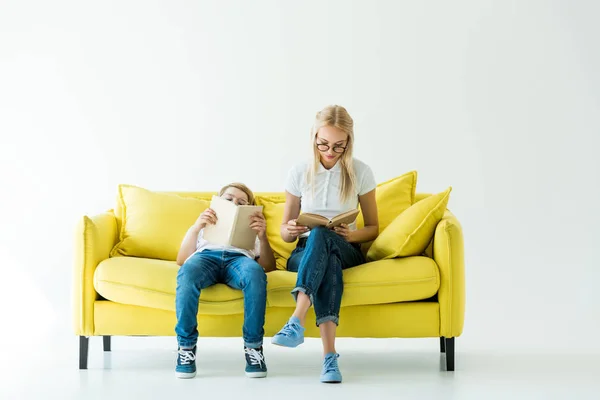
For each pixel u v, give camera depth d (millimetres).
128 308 2979
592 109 4473
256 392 2695
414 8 4527
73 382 2875
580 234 4496
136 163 4621
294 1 4570
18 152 4625
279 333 2709
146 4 4598
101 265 3000
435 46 4520
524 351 3469
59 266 4621
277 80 4578
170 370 3080
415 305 2938
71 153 4625
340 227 3006
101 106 4621
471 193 4520
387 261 2961
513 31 4492
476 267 4535
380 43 4535
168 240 3326
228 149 4594
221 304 2908
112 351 3494
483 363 3219
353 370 3088
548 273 4516
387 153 4539
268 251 3113
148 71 4609
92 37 4609
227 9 4594
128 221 3379
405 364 3215
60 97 4621
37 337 3799
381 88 4535
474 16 4504
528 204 4512
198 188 4609
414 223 2996
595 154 4477
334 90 4562
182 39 4598
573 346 3576
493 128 4508
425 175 4535
